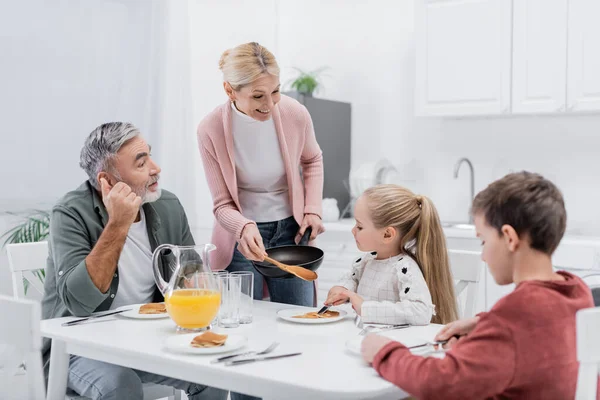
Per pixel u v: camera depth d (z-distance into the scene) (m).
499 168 3.80
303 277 1.91
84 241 1.90
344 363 1.31
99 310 1.88
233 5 4.36
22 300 1.35
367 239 1.84
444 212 4.00
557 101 3.29
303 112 2.32
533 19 3.34
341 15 4.30
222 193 2.30
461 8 3.54
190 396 2.08
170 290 1.60
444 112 3.63
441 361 1.16
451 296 1.82
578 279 1.27
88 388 1.80
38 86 3.39
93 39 3.63
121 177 1.90
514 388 1.17
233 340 1.46
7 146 3.27
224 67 2.09
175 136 4.10
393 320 1.66
